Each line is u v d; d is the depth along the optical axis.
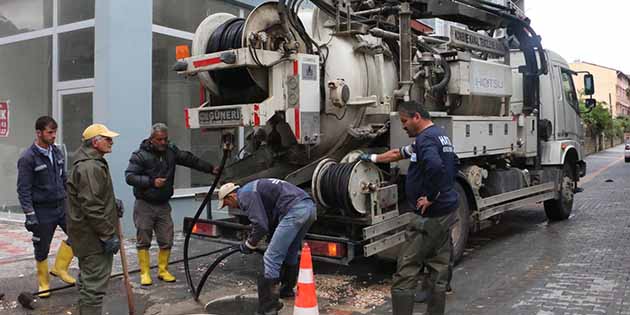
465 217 7.04
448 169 4.87
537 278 6.40
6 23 10.75
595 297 5.65
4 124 10.76
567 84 10.92
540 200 9.08
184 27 10.22
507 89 8.27
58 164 5.91
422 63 6.95
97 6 8.69
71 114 9.59
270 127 6.30
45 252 5.88
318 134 6.00
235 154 7.06
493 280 6.36
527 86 9.16
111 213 4.68
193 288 5.89
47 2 9.97
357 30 6.33
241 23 6.24
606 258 7.29
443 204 4.86
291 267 5.56
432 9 7.62
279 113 5.95
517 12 8.91
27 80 10.42
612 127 51.47
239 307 5.62
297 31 6.02
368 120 6.64
